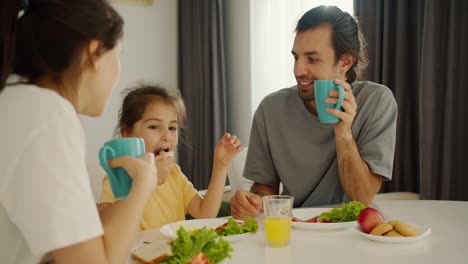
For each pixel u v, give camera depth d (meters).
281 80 3.58
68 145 0.72
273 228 1.05
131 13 4.00
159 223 1.55
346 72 1.78
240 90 3.86
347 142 1.55
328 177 1.77
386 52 2.66
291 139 1.82
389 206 1.52
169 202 1.61
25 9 0.79
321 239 1.11
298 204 1.84
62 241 0.68
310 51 1.63
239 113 3.88
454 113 2.39
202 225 1.25
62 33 0.76
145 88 1.78
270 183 1.92
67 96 0.79
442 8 2.41
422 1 2.51
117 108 3.98
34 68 0.77
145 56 4.09
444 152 2.41
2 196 0.70
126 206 0.81
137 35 4.04
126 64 3.99
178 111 1.77
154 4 4.11
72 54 0.77
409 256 0.97
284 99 1.87
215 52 3.78
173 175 1.69
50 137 0.71
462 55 2.35
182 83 4.14
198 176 3.97
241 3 3.80
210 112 3.84
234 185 2.36
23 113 0.72
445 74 2.41
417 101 2.61
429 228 1.16
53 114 0.73
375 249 1.02
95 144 3.89
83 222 0.70
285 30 3.52
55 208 0.68
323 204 1.79
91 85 0.81
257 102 3.73
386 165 1.64
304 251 1.01
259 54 3.70
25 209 0.68
